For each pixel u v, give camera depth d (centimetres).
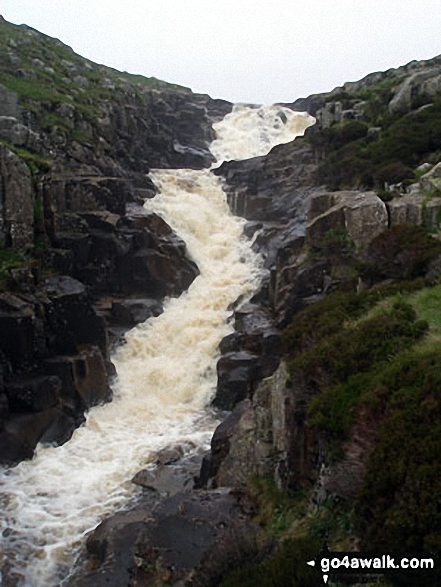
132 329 2561
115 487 1606
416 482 623
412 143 3019
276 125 5941
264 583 688
